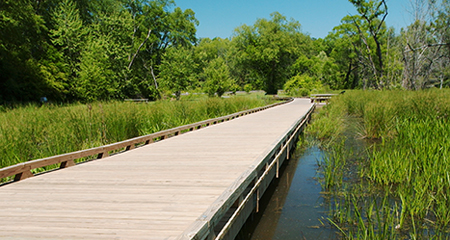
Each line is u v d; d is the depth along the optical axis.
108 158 5.11
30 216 2.70
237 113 11.77
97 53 22.44
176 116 10.24
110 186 3.57
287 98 29.25
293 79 43.12
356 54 42.56
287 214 4.29
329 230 3.77
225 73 30.17
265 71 55.78
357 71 49.75
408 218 3.94
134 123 8.03
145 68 39.94
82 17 31.69
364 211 4.20
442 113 8.31
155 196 3.20
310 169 6.45
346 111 15.04
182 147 5.96
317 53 67.56
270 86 55.44
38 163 4.06
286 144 6.75
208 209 2.61
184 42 42.62
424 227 3.68
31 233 2.36
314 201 4.73
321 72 50.78
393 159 5.46
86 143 6.58
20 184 3.68
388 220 3.61
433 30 24.19
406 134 7.23
